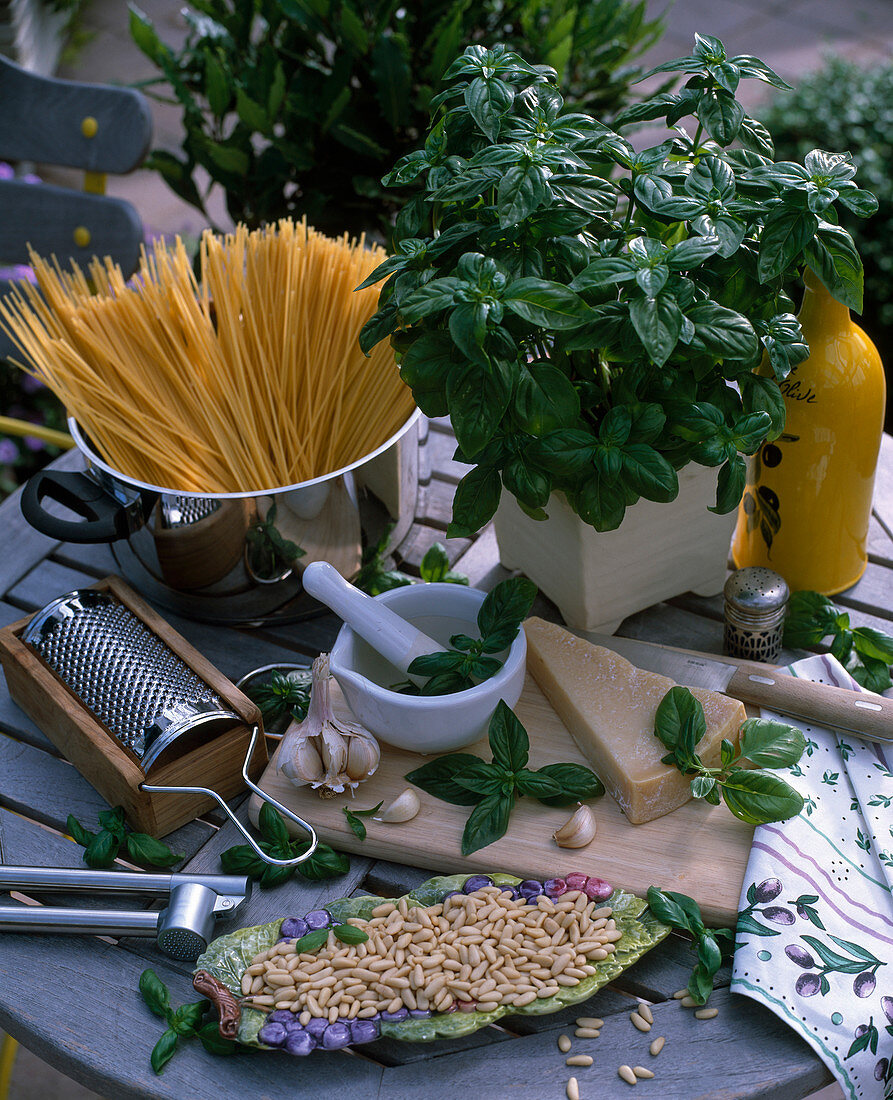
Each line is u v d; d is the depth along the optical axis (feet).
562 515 2.99
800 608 3.26
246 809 2.90
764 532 3.31
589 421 2.86
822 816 2.67
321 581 2.79
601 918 2.46
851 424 3.00
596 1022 2.37
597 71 5.86
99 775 2.86
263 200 5.88
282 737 2.97
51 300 3.61
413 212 2.71
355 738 2.77
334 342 3.59
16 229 5.23
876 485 3.85
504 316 2.44
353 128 5.46
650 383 2.62
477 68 2.65
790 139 8.42
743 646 3.14
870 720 2.78
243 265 3.70
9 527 3.90
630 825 2.70
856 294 2.62
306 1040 2.27
